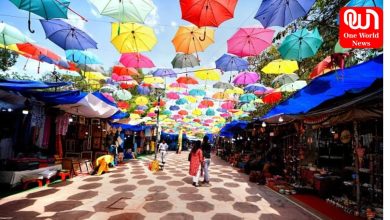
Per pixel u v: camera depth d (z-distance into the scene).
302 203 7.85
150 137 31.06
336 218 6.45
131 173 13.19
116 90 14.27
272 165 12.95
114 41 6.24
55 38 6.57
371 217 6.08
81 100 9.73
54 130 11.91
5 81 8.59
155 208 6.89
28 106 9.41
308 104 7.07
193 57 8.20
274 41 9.85
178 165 18.31
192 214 6.48
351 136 8.36
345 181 8.23
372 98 5.40
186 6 4.32
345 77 5.38
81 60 9.12
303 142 11.47
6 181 8.26
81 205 6.94
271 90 11.19
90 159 14.02
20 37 6.78
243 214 6.64
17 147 9.78
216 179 12.27
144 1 4.71
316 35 5.89
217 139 40.97
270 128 15.44
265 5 4.31
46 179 9.55
